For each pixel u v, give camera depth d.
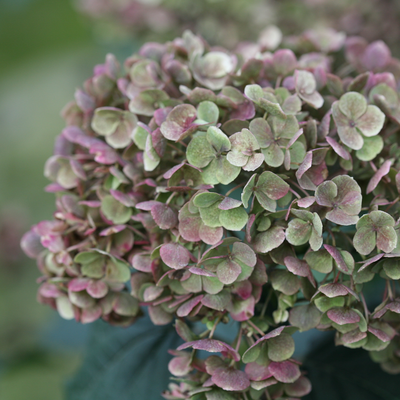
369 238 0.57
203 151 0.58
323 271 0.58
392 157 0.60
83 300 0.60
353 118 0.59
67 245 0.60
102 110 0.61
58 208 0.61
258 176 0.58
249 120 0.59
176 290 0.59
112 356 0.65
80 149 0.63
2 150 1.54
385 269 0.58
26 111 1.59
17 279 1.27
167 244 0.58
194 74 0.61
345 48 0.65
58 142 0.63
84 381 0.64
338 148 0.58
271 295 0.60
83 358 0.65
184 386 0.59
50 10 1.66
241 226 0.57
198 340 0.58
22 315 1.19
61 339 0.72
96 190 0.61
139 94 0.60
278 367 0.58
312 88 0.60
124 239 0.60
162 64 0.62
